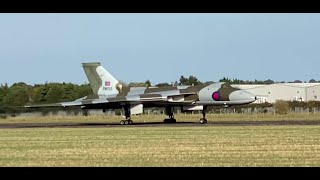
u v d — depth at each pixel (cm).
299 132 13325
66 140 11831
